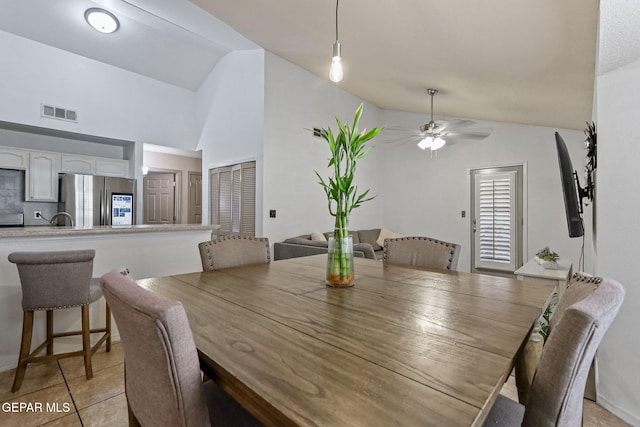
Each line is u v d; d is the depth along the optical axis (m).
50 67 4.39
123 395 1.93
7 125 4.21
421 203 6.18
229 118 5.04
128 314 0.72
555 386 0.77
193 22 4.21
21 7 3.84
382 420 0.56
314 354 0.81
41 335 2.34
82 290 2.07
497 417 0.99
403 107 5.89
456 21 2.21
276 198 4.52
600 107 1.85
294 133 4.77
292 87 4.76
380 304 1.22
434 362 0.77
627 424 1.71
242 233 4.71
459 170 5.75
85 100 4.70
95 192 4.77
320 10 2.75
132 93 5.19
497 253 5.34
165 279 1.61
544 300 1.29
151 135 5.39
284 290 1.42
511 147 5.21
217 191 5.34
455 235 5.79
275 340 0.89
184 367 0.71
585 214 4.26
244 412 1.03
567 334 0.76
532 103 3.61
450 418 0.56
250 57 4.62
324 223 5.23
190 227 3.00
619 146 1.78
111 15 4.15
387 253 2.24
